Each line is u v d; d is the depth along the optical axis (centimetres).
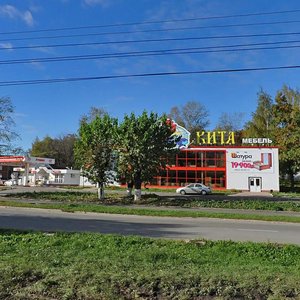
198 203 2912
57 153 10581
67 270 676
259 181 5847
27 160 6869
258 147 5891
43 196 3506
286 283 594
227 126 8794
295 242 1259
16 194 3697
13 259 802
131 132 3159
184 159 6138
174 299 556
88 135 3375
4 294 568
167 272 664
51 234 1230
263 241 1264
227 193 5103
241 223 1895
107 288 577
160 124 3256
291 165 6222
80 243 1061
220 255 968
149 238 1185
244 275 647
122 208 2405
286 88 7044
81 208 2378
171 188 6003
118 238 1148
